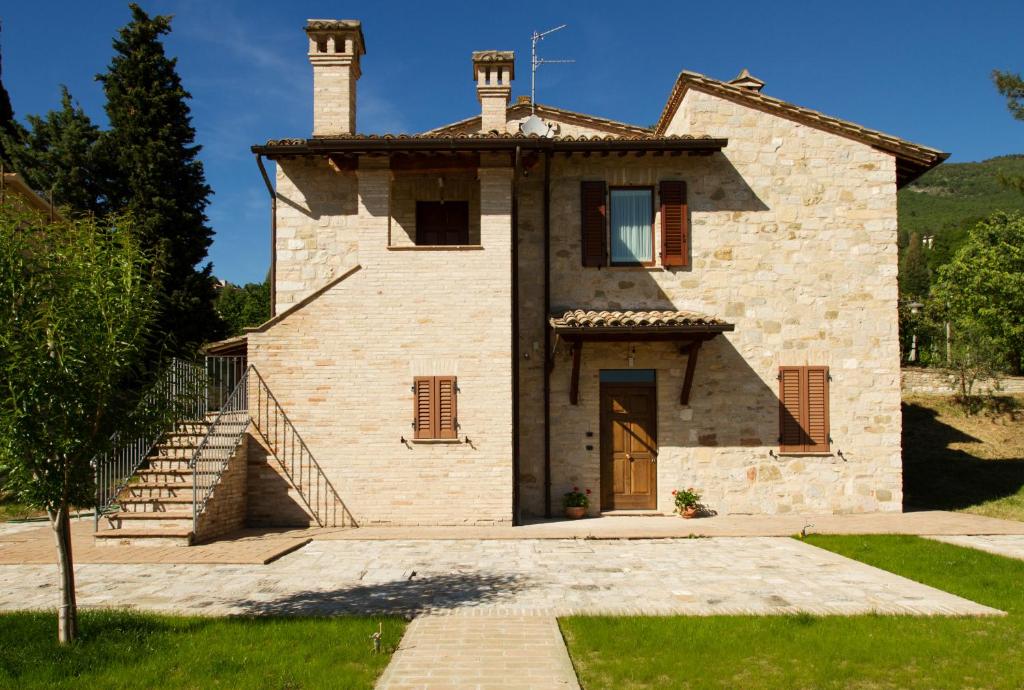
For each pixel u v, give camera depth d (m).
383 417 12.05
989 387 22.67
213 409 13.25
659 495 13.05
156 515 10.39
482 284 12.20
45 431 5.64
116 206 22.20
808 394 13.26
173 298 21.34
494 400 12.07
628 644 5.95
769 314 13.36
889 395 13.31
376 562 9.26
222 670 5.36
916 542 10.32
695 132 13.49
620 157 13.41
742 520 12.44
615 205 13.65
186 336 21.98
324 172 13.65
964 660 5.59
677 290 13.34
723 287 13.37
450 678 5.26
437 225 14.03
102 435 6.07
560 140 12.62
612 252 13.56
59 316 5.70
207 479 11.11
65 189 21.34
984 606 7.09
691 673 5.37
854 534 10.99
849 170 13.56
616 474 13.23
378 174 12.39
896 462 13.21
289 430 12.05
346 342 12.13
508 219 12.31
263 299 38.62
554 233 13.42
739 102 13.54
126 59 22.55
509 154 12.38
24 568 8.94
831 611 6.91
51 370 5.63
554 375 13.20
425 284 12.20
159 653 5.69
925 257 60.12
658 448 13.12
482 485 11.97
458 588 7.90
